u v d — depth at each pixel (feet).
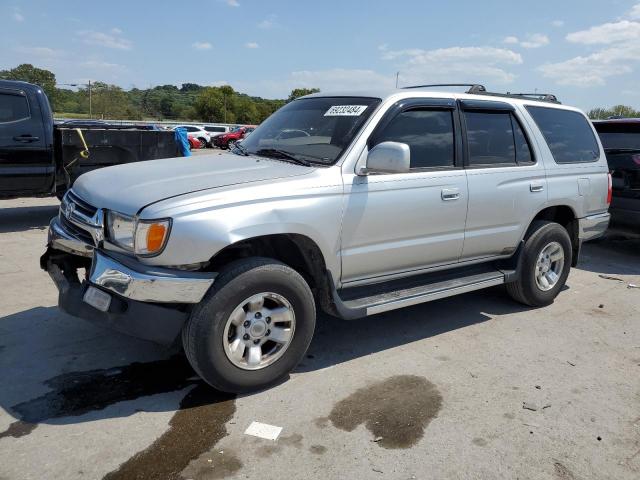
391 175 12.83
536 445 9.97
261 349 11.40
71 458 8.97
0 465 8.71
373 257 12.81
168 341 10.46
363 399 11.30
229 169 12.14
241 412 10.61
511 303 17.88
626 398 11.85
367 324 15.52
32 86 26.12
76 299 10.75
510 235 15.80
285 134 14.11
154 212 9.95
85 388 11.23
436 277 14.99
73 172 27.68
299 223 11.21
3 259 20.21
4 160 25.31
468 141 14.65
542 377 12.67
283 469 8.96
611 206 23.97
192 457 9.16
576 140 18.12
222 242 10.21
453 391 11.81
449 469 9.18
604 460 9.62
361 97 13.83
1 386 11.14
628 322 16.53
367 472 9.00
